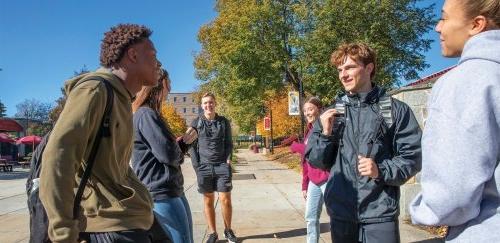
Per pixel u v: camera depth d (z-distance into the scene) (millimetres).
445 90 1575
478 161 1441
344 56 2988
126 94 2375
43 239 2283
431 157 1540
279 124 39906
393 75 21984
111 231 2277
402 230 6309
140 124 3387
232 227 7324
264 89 29391
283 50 26906
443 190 1479
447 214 1494
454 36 1722
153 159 3436
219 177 6160
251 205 9617
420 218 1602
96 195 2299
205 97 6102
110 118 2234
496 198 1509
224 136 6195
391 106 2871
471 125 1460
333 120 2971
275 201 10164
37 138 35781
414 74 22594
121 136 2340
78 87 2172
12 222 8062
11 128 30531
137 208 2373
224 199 6203
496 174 1498
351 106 2990
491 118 1471
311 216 5090
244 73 27844
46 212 2100
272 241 6352
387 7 20844
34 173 2459
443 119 1530
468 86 1513
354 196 2820
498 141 1482
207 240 6164
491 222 1488
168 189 3449
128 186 2416
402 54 21953
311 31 23750
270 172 19016
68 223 2037
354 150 2885
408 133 2801
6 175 23266
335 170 2955
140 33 2500
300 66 24031
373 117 2869
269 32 27188
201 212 8719
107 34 2506
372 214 2762
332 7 21141
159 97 3590
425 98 6719
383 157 2824
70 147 2033
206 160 6121
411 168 2736
